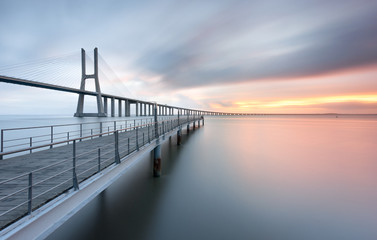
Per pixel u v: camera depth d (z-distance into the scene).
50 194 2.64
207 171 9.38
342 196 6.86
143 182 7.82
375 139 21.53
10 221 2.04
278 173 9.30
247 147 16.12
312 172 9.54
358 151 14.94
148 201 6.21
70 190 2.77
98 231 4.68
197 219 5.29
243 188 7.40
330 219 5.41
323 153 14.07
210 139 20.78
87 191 3.12
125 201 6.21
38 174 3.49
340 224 5.19
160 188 7.23
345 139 21.56
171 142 18.22
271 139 21.23
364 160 12.07
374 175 9.16
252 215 5.54
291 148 15.91
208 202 6.24
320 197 6.75
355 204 6.28
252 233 4.76
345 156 13.13
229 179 8.34
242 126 42.62
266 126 42.94
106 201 6.20
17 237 2.00
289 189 7.41
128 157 4.65
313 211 5.81
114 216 5.35
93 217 5.27
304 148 15.97
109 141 7.45
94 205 5.91
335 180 8.47
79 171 3.61
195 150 14.59
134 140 7.51
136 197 6.50
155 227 4.88
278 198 6.63
